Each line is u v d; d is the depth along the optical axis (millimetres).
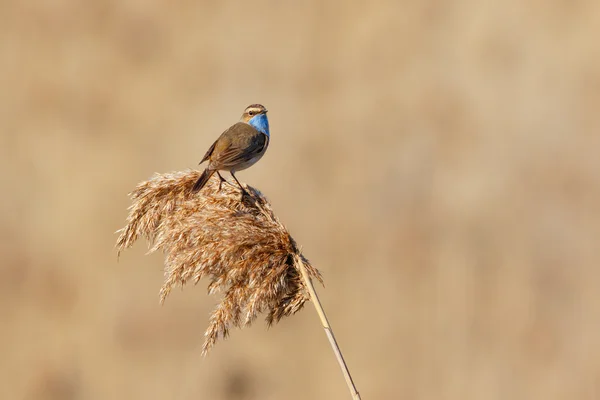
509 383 21812
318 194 28906
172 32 38656
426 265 25312
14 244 26156
